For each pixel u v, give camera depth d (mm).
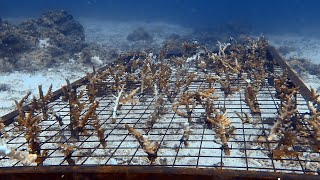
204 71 8281
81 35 21875
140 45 25188
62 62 17438
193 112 5988
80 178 3066
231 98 6523
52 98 6578
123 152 4914
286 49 24688
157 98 6051
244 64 8328
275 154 4031
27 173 3090
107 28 37500
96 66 16891
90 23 43031
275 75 7164
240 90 6621
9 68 15758
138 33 29047
